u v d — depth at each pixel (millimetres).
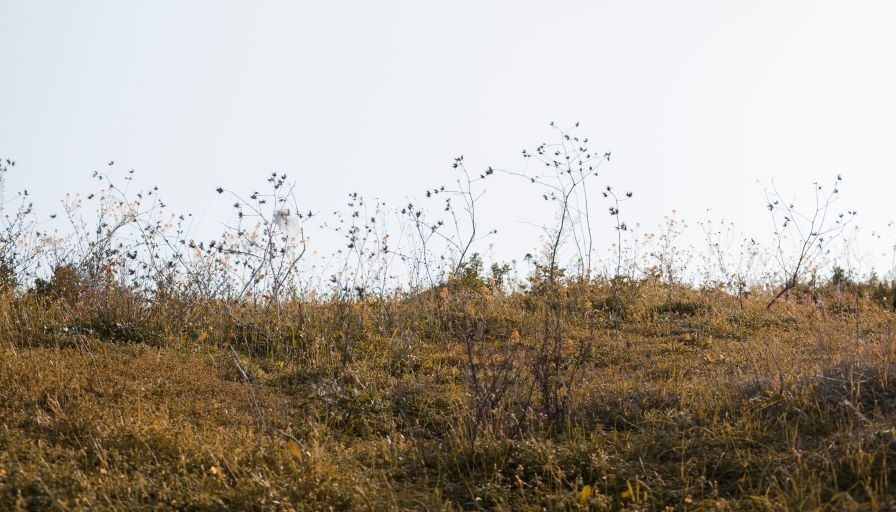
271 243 9828
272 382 7875
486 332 9898
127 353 8344
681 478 5387
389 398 7312
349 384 7727
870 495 4742
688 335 9766
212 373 7871
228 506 5043
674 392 7016
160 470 5438
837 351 7594
